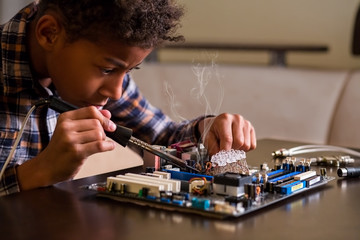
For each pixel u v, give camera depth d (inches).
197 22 131.7
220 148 47.3
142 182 34.3
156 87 113.0
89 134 38.4
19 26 46.6
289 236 28.6
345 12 118.6
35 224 29.6
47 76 47.8
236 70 110.0
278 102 106.1
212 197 33.9
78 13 38.7
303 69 108.6
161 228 29.2
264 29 126.6
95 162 50.6
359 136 99.1
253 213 32.1
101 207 32.5
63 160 38.3
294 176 38.4
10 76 47.4
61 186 37.4
